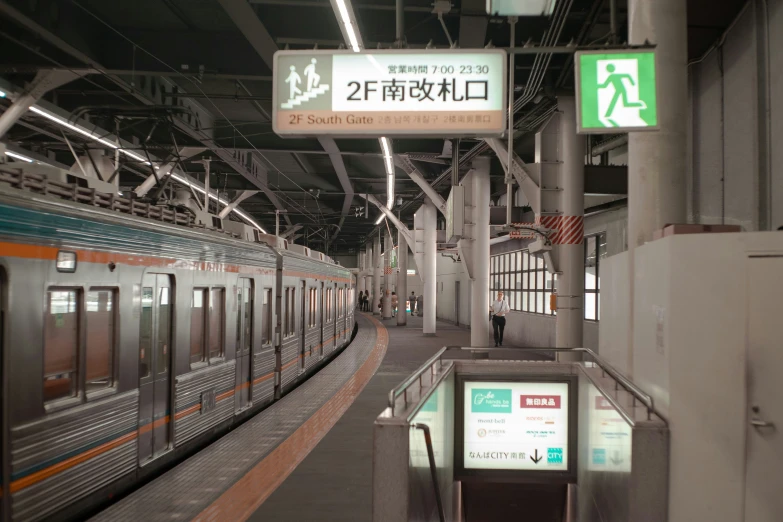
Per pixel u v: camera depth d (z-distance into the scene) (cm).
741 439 422
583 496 655
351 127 536
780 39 783
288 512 544
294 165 2405
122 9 1054
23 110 1138
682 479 426
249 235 1134
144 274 675
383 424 389
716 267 428
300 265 1439
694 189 1037
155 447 705
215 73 1148
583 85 537
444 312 4219
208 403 856
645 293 508
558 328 1240
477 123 532
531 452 703
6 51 1099
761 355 423
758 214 830
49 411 508
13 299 470
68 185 578
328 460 709
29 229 491
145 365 680
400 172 2514
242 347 1005
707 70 995
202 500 568
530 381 701
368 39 1048
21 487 471
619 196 1349
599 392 563
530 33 1048
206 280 848
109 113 1137
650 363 487
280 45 1046
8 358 462
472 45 1052
